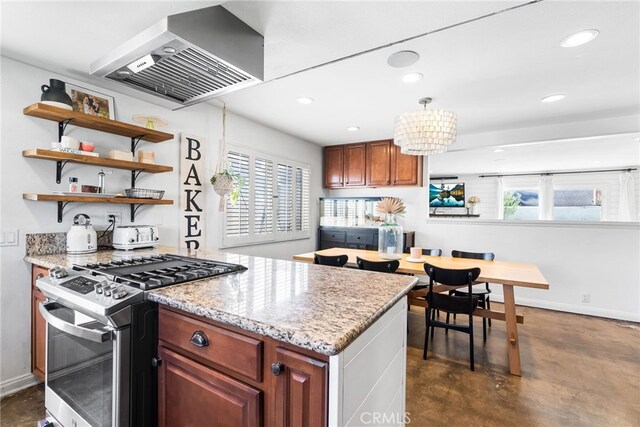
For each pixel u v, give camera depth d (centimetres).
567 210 636
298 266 176
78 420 124
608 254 355
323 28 169
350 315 92
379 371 105
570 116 327
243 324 87
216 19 141
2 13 154
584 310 365
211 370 97
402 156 438
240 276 147
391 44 188
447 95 273
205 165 311
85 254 207
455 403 190
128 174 254
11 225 194
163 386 112
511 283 218
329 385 75
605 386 209
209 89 168
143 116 242
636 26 169
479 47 192
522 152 463
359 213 469
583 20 164
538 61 210
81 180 226
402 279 145
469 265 276
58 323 124
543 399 194
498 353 260
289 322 85
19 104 198
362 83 250
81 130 225
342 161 489
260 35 171
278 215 412
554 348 270
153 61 137
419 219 457
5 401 187
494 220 412
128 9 152
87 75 221
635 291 343
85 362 123
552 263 382
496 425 170
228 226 338
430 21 165
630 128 323
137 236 235
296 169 447
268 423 85
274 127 393
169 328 110
